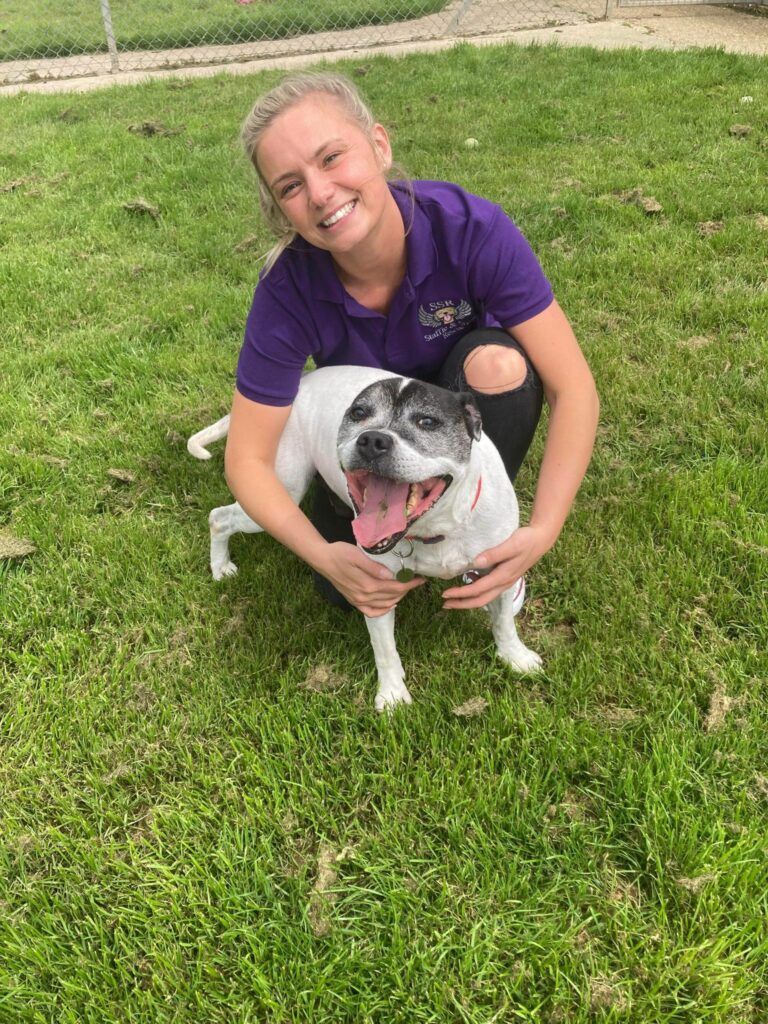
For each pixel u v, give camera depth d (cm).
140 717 246
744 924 177
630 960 173
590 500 307
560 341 237
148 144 687
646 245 456
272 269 229
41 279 492
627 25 972
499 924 185
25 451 360
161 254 517
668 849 192
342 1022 173
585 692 235
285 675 252
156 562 300
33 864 212
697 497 292
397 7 1162
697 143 576
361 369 251
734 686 229
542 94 712
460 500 209
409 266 225
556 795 211
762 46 834
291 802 215
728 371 354
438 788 214
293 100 200
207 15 1287
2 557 304
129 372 405
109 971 184
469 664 254
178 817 213
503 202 507
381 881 196
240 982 181
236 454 240
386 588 215
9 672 267
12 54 1135
